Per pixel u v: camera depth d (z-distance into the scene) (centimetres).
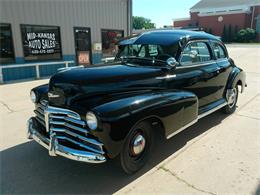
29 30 970
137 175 311
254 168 323
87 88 299
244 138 415
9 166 335
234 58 1669
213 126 468
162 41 388
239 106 597
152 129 320
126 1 1310
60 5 1044
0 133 443
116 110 270
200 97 423
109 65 374
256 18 4075
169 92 343
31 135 337
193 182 296
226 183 293
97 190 285
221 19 4219
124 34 1339
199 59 427
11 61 945
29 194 278
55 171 324
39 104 348
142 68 354
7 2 894
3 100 662
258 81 907
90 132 273
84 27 1145
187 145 390
